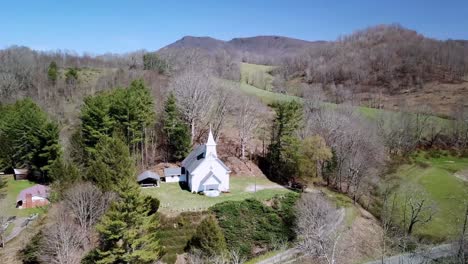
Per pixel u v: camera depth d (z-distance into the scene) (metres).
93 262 44.19
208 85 93.06
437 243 56.16
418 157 99.19
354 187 74.38
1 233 51.38
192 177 66.81
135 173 66.56
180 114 86.31
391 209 67.62
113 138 62.78
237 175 78.31
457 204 70.06
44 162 72.69
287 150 74.62
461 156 102.81
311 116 87.81
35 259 46.38
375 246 56.22
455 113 116.44
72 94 120.31
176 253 50.81
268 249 54.12
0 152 78.75
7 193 68.44
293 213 59.66
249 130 85.88
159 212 56.62
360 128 80.88
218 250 46.78
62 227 45.06
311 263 47.56
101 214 49.75
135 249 43.69
